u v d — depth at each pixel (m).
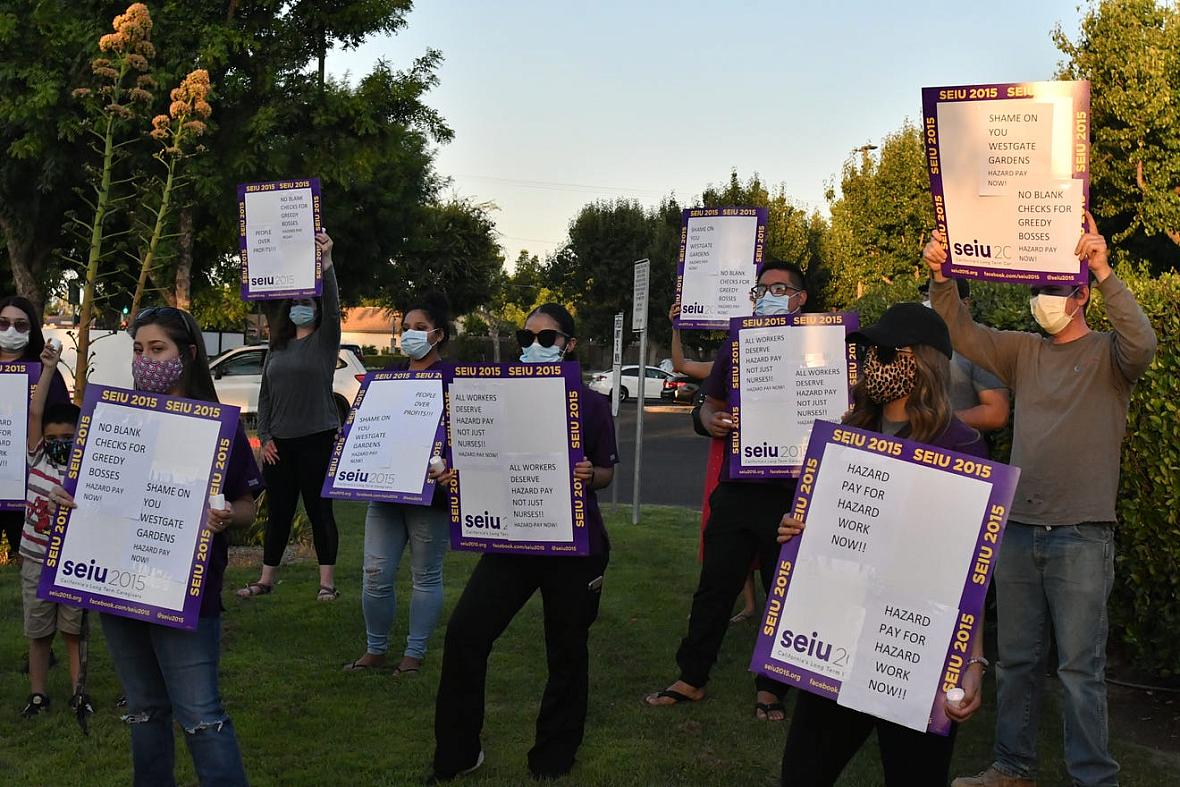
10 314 5.41
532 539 4.39
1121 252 24.20
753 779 4.44
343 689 5.55
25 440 5.12
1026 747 4.27
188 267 19.84
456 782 4.39
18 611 6.88
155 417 3.46
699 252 7.08
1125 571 5.50
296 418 7.15
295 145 20.05
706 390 5.50
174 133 8.77
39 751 4.69
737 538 5.28
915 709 2.74
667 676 5.86
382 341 82.31
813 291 34.47
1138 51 22.06
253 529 9.09
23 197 20.27
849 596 2.83
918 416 2.94
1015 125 3.86
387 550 5.88
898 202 33.31
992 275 3.96
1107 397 4.04
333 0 20.34
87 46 17.20
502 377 4.41
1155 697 5.62
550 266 50.97
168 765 3.57
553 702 4.55
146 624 3.50
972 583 2.73
